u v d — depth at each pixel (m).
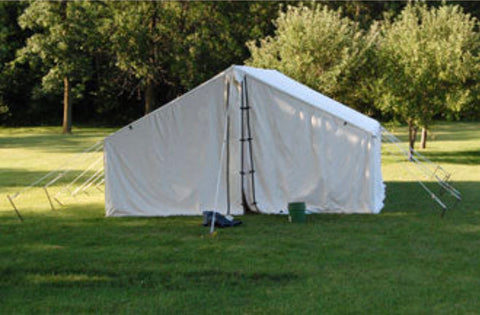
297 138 9.57
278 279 5.97
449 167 16.58
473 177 14.34
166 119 9.78
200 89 9.69
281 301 5.28
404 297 5.34
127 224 9.08
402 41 19.11
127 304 5.29
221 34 33.53
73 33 32.75
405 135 30.23
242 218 9.34
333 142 9.44
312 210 9.55
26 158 20.11
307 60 20.64
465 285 5.66
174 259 6.82
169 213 9.78
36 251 7.36
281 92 9.58
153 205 9.86
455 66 18.12
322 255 6.85
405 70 18.89
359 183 9.41
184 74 32.88
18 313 5.13
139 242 7.77
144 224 9.03
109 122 42.50
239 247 7.33
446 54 18.19
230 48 33.66
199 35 33.28
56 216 9.95
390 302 5.21
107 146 9.89
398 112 19.45
